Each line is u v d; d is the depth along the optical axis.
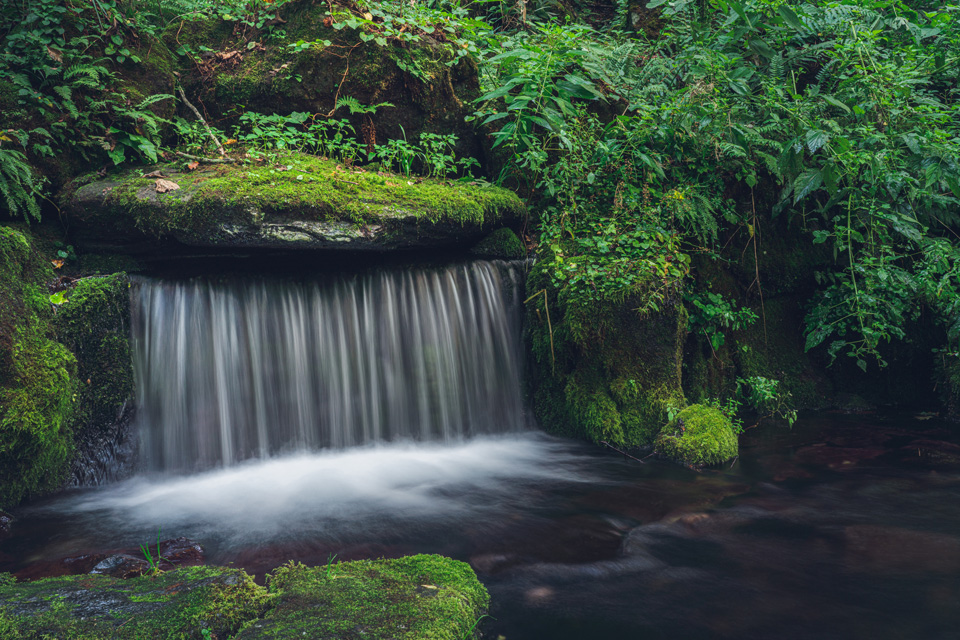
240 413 4.89
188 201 4.41
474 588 2.86
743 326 6.16
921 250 6.16
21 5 5.00
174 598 2.60
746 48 6.12
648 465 4.91
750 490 4.36
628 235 5.43
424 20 6.25
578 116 6.12
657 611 2.87
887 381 6.53
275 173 4.85
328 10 5.94
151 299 4.73
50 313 4.33
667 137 5.83
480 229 5.56
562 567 3.29
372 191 5.03
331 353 5.15
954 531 3.67
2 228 4.25
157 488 4.48
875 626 2.72
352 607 2.54
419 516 3.96
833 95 6.00
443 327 5.51
